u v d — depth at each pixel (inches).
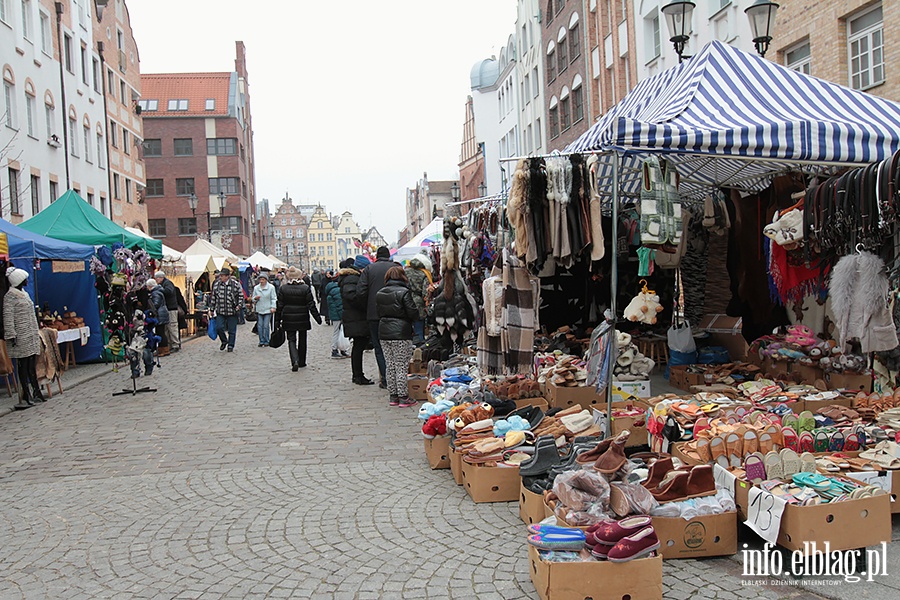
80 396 441.4
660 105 276.4
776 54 567.8
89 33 1227.2
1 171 850.8
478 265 346.6
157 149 2390.5
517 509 204.7
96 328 604.7
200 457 277.0
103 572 170.2
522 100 1621.6
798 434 201.3
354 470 251.4
